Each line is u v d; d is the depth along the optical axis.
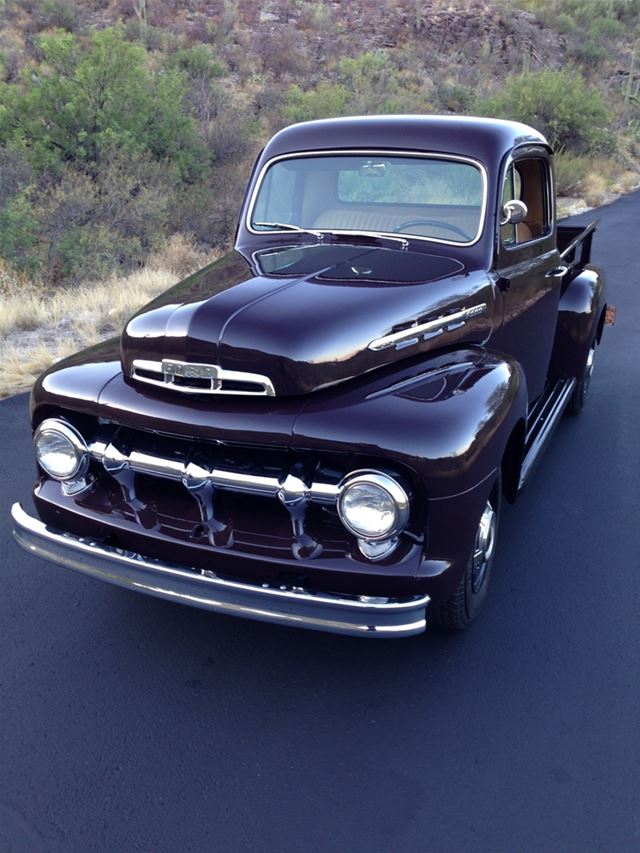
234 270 3.54
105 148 12.55
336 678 3.23
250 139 16.77
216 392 2.84
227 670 3.27
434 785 2.70
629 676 3.23
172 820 2.57
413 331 3.10
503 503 4.65
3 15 26.91
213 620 3.59
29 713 3.01
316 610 2.74
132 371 3.03
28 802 2.63
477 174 3.76
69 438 3.03
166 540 2.89
